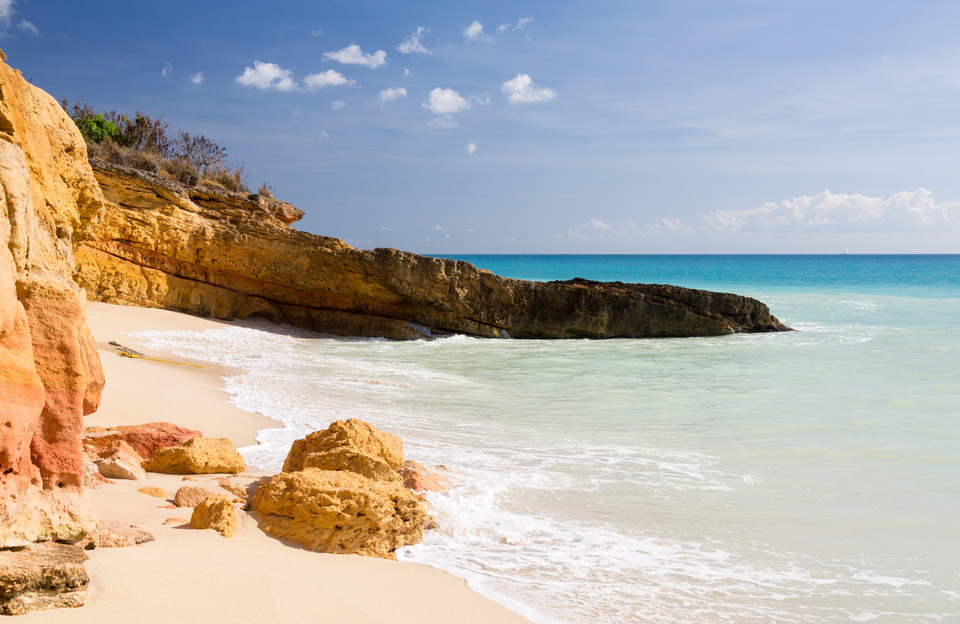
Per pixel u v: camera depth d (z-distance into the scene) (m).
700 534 7.33
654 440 11.65
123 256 26.61
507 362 22.52
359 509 6.16
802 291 56.16
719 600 5.77
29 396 4.35
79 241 7.66
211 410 12.46
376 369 19.86
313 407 13.57
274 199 32.19
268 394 14.78
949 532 7.52
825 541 7.23
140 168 29.02
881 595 5.98
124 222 26.41
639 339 30.59
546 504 8.12
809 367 20.47
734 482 9.24
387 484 6.82
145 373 15.05
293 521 6.09
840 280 72.25
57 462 4.68
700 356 23.73
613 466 9.90
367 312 30.81
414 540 6.64
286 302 30.59
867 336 28.03
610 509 8.03
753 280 74.69
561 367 21.31
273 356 21.47
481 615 5.07
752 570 6.43
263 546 5.77
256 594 4.61
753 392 16.52
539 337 31.73
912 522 7.81
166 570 4.72
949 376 18.20
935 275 81.25
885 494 8.81
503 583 5.84
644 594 5.81
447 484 8.57
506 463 9.85
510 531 7.05
